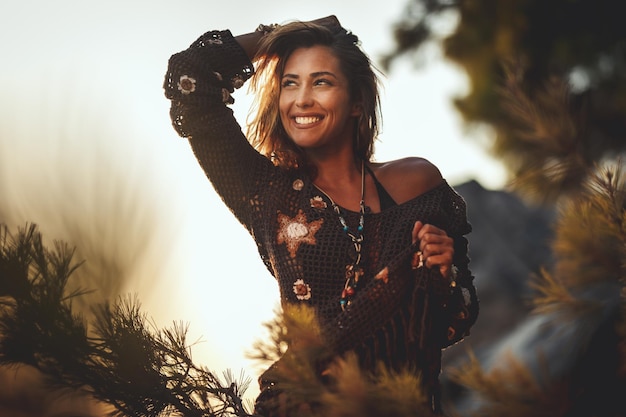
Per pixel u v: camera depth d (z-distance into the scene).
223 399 2.54
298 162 3.34
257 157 3.39
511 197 10.77
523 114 2.41
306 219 3.23
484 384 2.00
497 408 1.97
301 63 3.33
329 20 3.56
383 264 3.10
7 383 2.23
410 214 3.21
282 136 3.48
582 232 2.22
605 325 2.63
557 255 2.27
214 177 3.35
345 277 3.13
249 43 3.51
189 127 3.32
